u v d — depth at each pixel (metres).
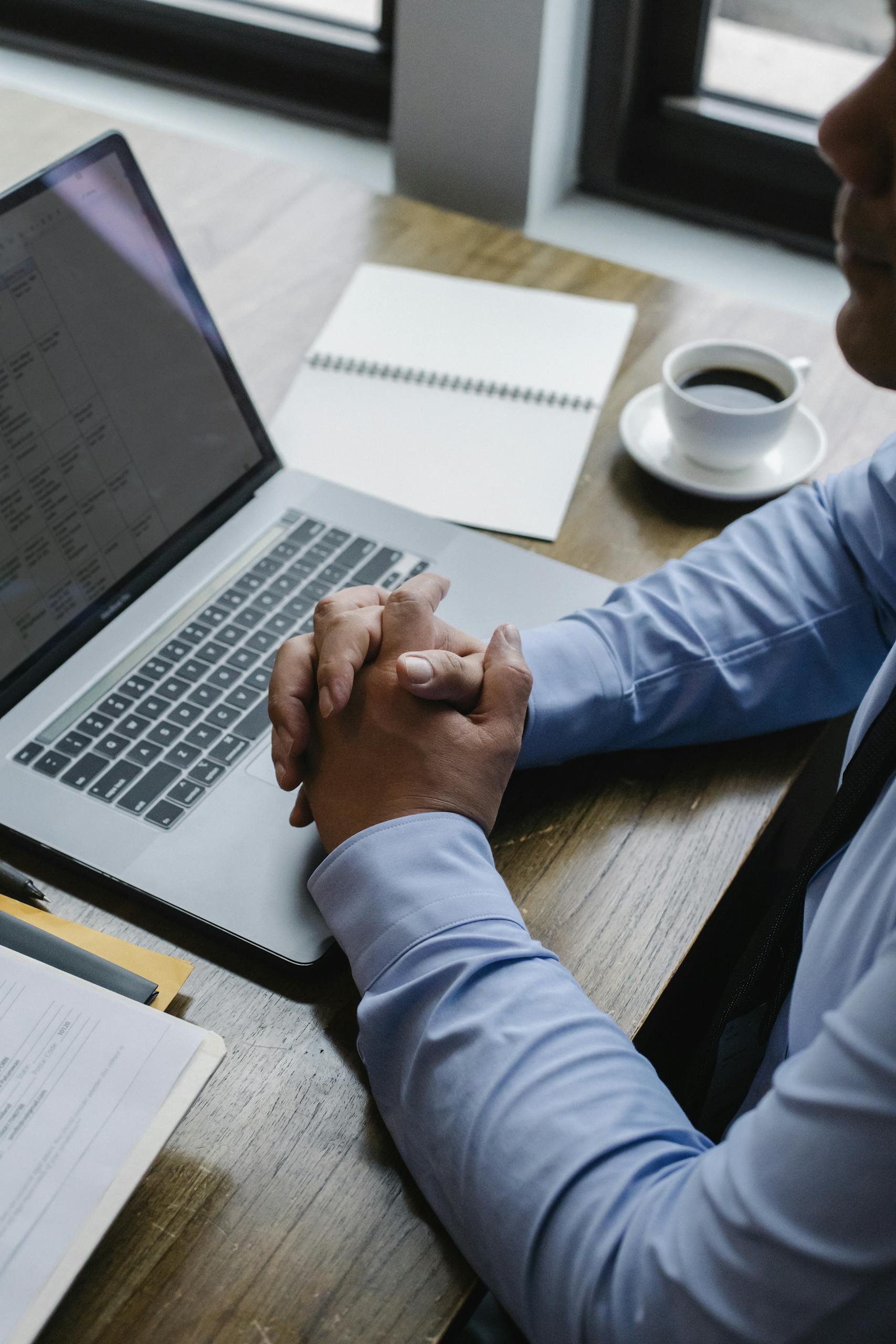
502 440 0.98
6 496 0.72
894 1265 0.41
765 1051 0.64
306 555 0.83
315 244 1.22
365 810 0.61
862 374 0.57
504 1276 0.49
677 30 1.46
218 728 0.70
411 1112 0.53
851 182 0.49
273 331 1.09
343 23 1.63
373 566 0.83
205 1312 0.48
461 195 1.53
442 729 0.63
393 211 1.27
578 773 0.73
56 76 1.76
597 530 0.91
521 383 1.04
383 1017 0.55
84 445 0.76
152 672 0.74
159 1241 0.50
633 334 1.13
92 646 0.75
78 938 0.60
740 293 1.44
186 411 0.83
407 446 0.97
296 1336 0.48
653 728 0.74
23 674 0.72
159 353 0.82
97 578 0.76
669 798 0.72
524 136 1.43
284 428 0.98
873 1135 0.41
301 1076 0.57
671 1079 0.91
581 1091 0.51
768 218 1.54
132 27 1.73
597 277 1.20
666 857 0.68
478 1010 0.53
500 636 0.68
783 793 0.73
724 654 0.75
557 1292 0.48
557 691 0.70
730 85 1.50
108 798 0.66
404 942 0.56
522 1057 0.52
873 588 0.78
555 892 0.66
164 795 0.66
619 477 0.96
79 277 0.77
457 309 1.13
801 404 1.04
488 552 0.85
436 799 0.61
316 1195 0.52
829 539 0.80
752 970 0.63
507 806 0.70
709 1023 0.92
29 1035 0.53
